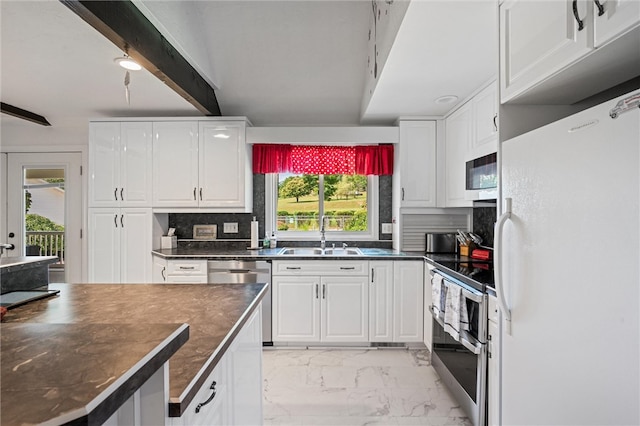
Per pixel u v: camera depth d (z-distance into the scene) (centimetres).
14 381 45
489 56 196
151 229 322
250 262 298
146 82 255
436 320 252
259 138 330
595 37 94
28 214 368
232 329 115
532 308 117
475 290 186
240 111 350
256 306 153
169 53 226
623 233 81
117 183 322
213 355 93
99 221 322
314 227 377
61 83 257
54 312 134
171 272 300
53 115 338
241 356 132
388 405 213
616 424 84
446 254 311
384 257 296
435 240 321
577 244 96
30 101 299
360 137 329
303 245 367
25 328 67
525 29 127
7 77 246
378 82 238
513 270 129
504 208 136
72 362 51
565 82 120
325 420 198
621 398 82
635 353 79
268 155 347
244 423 136
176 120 322
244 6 255
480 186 243
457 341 209
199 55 270
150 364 54
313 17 263
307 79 314
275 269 298
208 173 322
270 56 292
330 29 271
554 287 105
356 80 315
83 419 39
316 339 298
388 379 245
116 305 144
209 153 322
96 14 152
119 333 65
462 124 279
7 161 368
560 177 103
